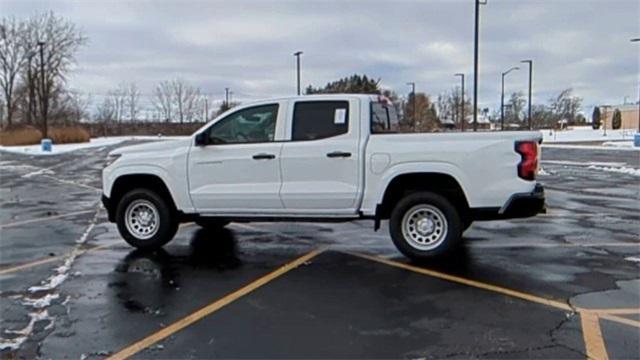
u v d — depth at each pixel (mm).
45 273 6312
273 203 6938
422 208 6656
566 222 9453
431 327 4547
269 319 4770
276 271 6355
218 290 5629
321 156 6738
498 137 6344
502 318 4738
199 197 7188
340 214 6777
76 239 8250
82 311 5012
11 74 57438
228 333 4453
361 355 4012
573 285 5691
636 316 4762
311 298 5336
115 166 7500
